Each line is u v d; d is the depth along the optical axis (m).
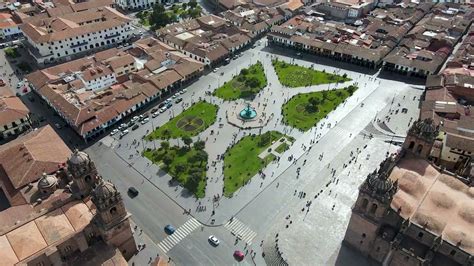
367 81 181.12
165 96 170.88
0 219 102.12
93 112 148.75
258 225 112.81
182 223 113.62
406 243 92.50
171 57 188.00
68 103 152.75
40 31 199.62
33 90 174.38
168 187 125.50
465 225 89.88
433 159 132.00
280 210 117.19
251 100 167.38
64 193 109.88
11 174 116.94
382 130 149.12
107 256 92.38
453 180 99.75
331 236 108.81
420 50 194.38
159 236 109.81
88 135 144.75
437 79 168.88
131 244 102.00
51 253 86.75
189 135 147.25
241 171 130.88
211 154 137.88
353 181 126.56
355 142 143.62
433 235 88.62
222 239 109.06
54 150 124.81
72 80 171.25
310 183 126.38
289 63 197.12
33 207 105.50
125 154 138.88
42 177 110.62
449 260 89.38
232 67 193.25
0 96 156.62
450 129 140.62
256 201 120.25
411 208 93.19
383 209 90.88
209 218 115.00
